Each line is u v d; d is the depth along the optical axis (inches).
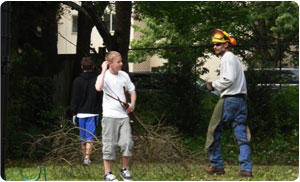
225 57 297.3
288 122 567.8
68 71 641.6
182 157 309.4
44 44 659.4
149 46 1117.7
